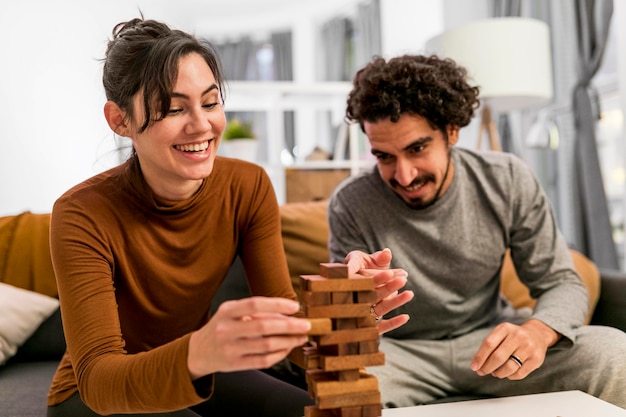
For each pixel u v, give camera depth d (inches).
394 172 48.8
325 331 25.9
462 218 51.8
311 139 218.8
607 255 98.3
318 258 65.8
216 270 44.6
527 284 54.5
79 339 34.4
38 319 65.5
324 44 223.8
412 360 51.0
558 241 53.0
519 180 52.8
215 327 25.4
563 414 34.4
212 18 234.1
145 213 41.0
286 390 43.8
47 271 68.6
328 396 26.5
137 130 36.9
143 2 157.3
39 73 124.1
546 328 44.3
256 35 241.0
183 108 36.2
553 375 46.1
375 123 47.1
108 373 30.3
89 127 130.3
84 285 36.4
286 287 45.2
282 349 25.0
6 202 119.5
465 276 52.1
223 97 40.5
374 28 193.6
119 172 42.1
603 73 108.7
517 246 53.7
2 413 49.8
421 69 47.6
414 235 52.4
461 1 146.6
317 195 126.6
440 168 48.9
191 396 27.4
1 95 119.6
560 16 108.5
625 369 42.4
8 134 120.1
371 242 53.2
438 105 46.4
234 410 45.2
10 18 121.0
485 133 132.3
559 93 109.9
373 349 26.6
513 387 48.5
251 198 45.3
